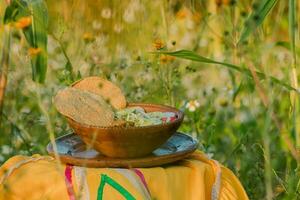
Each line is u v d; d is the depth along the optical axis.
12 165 3.10
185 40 5.19
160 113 3.11
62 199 2.89
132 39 4.88
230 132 4.18
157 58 4.36
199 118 4.12
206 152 3.93
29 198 2.96
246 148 3.96
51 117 4.05
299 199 3.34
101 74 4.43
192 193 2.97
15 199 2.98
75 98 3.02
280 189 3.58
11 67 3.97
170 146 3.17
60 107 2.97
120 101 3.18
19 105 4.24
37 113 4.18
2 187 3.02
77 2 4.84
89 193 2.85
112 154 2.97
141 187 2.86
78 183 2.88
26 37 3.23
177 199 2.94
